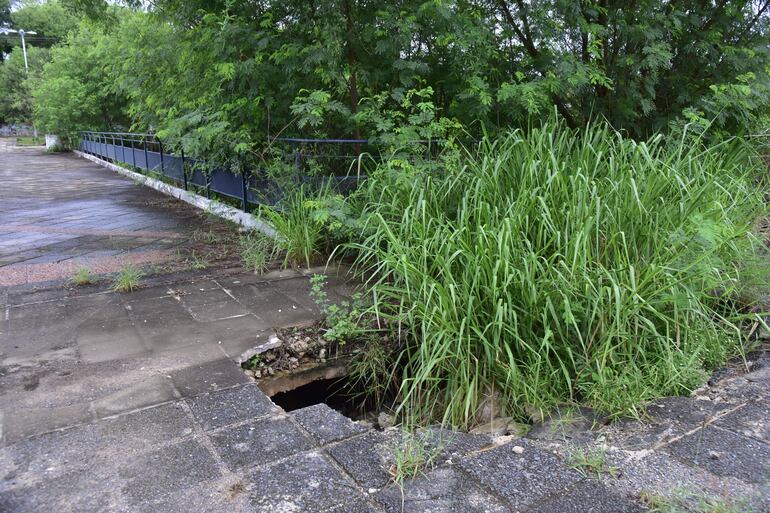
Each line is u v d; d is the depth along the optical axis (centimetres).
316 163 609
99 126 2312
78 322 397
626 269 337
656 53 606
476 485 225
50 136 2806
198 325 395
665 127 671
